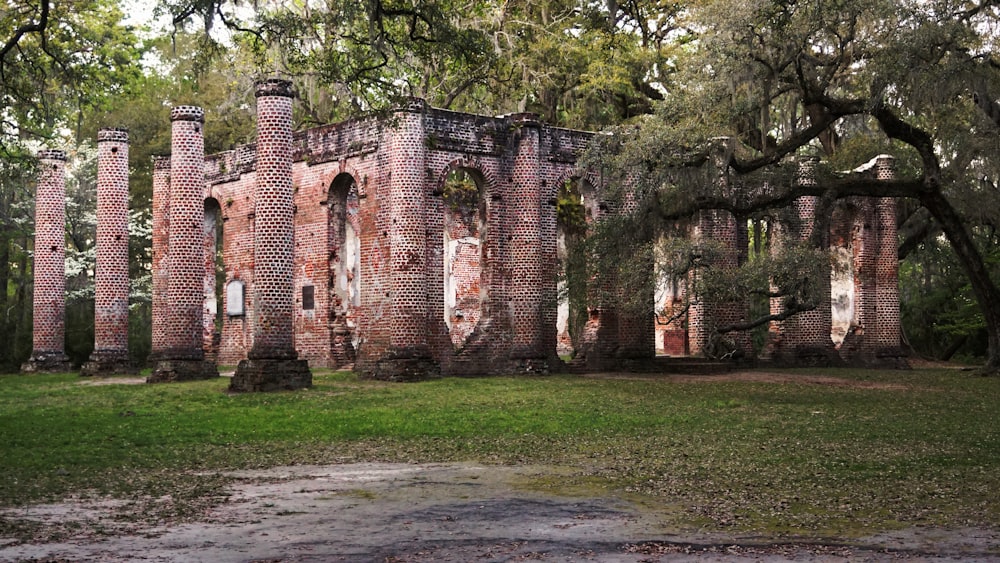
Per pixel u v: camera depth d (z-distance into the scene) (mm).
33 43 31562
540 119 36750
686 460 16219
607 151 32625
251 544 10641
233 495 13453
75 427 20906
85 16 45250
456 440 18875
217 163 42938
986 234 48625
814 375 35844
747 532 11125
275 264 29688
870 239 43625
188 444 18594
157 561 9945
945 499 12812
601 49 43375
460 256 44531
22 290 51375
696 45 44125
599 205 38062
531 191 36188
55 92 32812
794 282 31000
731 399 26094
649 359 38625
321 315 37938
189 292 34062
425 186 34750
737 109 29656
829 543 10602
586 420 21688
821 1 27438
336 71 23891
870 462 15734
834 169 41969
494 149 36156
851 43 29391
